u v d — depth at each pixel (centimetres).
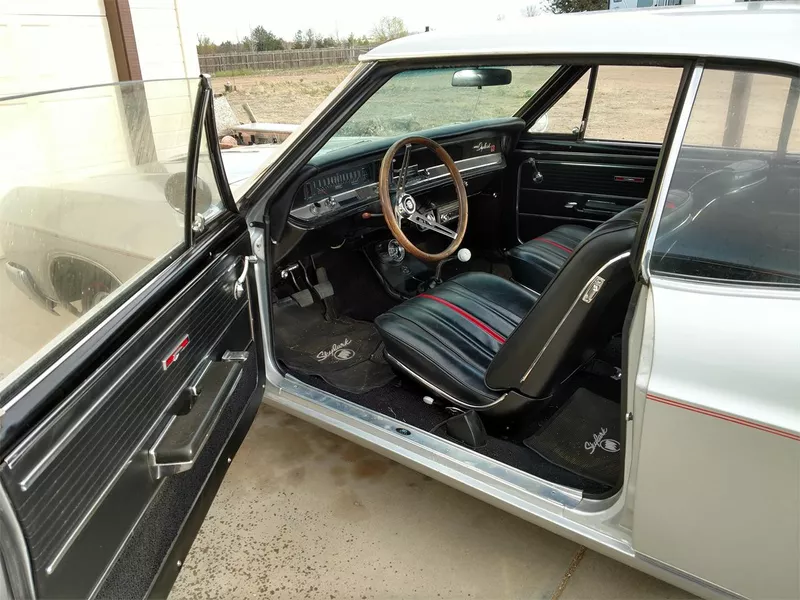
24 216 99
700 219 111
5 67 429
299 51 1306
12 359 87
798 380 98
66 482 85
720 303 108
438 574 168
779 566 108
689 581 123
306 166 215
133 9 507
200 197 148
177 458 112
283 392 192
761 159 106
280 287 273
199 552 177
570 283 137
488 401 166
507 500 146
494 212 311
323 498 197
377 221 253
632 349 118
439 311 193
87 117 115
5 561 74
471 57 148
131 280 117
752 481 104
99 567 93
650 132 256
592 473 161
